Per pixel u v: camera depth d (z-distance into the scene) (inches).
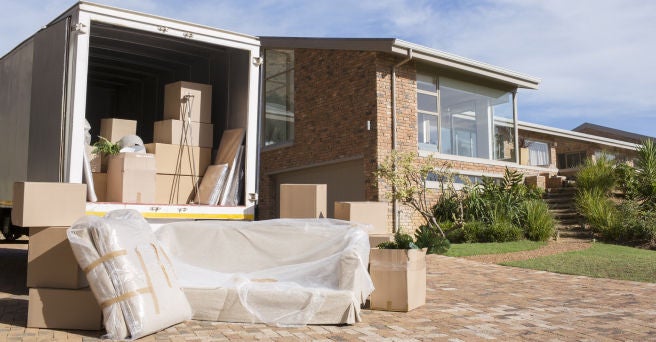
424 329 185.5
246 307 192.4
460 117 551.2
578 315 210.7
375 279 218.8
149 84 369.7
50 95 236.5
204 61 321.4
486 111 577.0
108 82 378.6
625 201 500.4
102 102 396.5
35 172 245.3
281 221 233.5
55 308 179.8
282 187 267.3
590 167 563.2
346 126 505.4
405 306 213.9
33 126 252.1
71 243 173.9
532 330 185.9
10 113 285.6
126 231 181.6
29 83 261.9
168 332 177.0
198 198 277.9
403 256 216.7
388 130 482.3
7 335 170.2
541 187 569.6
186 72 338.3
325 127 528.7
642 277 298.4
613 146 934.4
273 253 227.6
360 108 492.4
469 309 221.3
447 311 216.8
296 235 227.8
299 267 214.5
